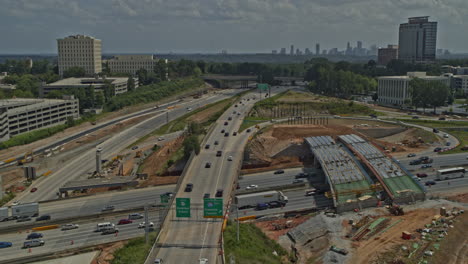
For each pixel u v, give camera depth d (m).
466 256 124.62
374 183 174.12
